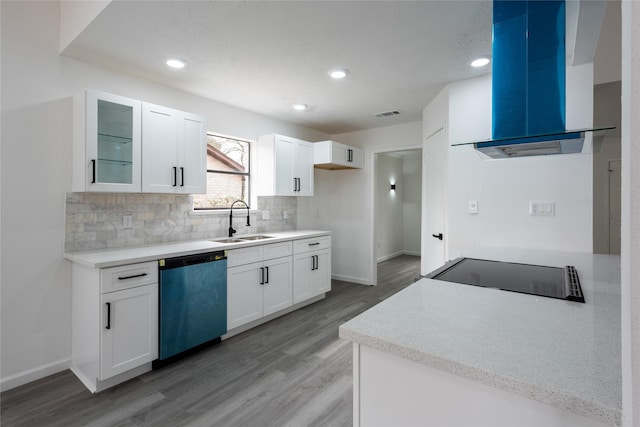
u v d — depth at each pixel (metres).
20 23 2.18
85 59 2.45
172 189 2.72
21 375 2.17
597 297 1.23
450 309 1.10
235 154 3.75
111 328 2.09
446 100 3.01
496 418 0.74
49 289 2.30
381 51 2.33
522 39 1.47
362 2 1.76
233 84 2.98
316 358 2.54
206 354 2.60
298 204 4.59
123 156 2.49
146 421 1.80
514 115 1.48
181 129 2.79
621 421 0.57
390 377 0.89
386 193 6.98
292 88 3.09
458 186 2.84
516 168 2.57
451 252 2.86
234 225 3.65
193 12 1.86
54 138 2.33
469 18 1.91
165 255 2.37
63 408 1.91
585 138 1.40
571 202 2.37
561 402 0.63
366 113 3.93
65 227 2.38
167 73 2.72
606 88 2.87
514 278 1.52
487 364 0.74
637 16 0.45
